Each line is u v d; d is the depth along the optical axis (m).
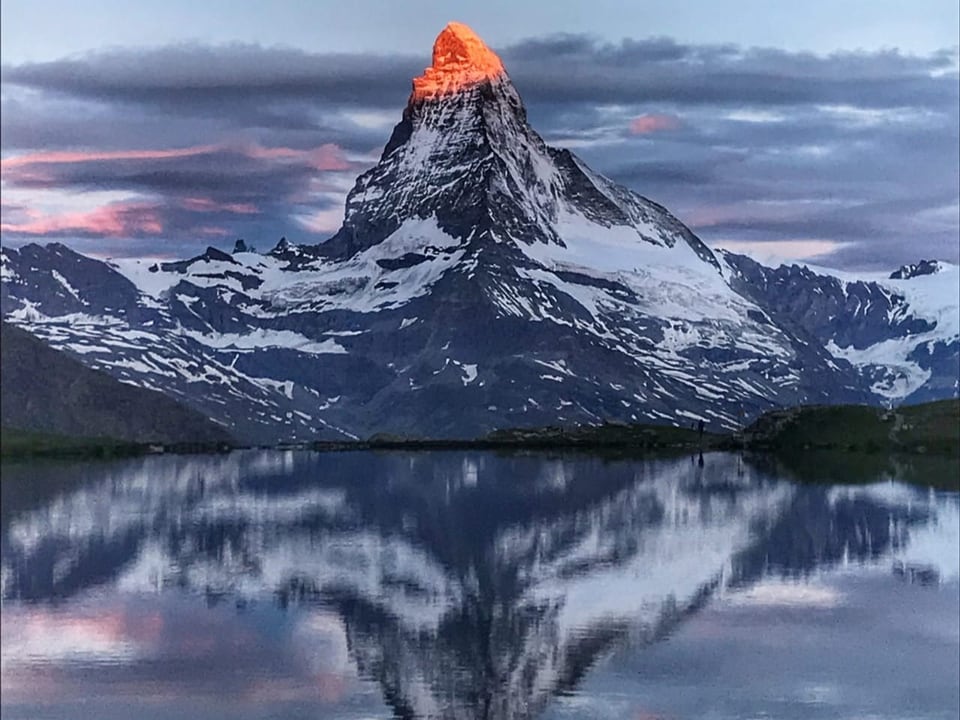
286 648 113.69
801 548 168.62
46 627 120.81
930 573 148.00
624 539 180.25
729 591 138.25
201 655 110.31
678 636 117.06
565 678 104.62
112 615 126.38
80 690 100.88
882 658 108.94
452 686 102.00
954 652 110.56
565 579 147.00
